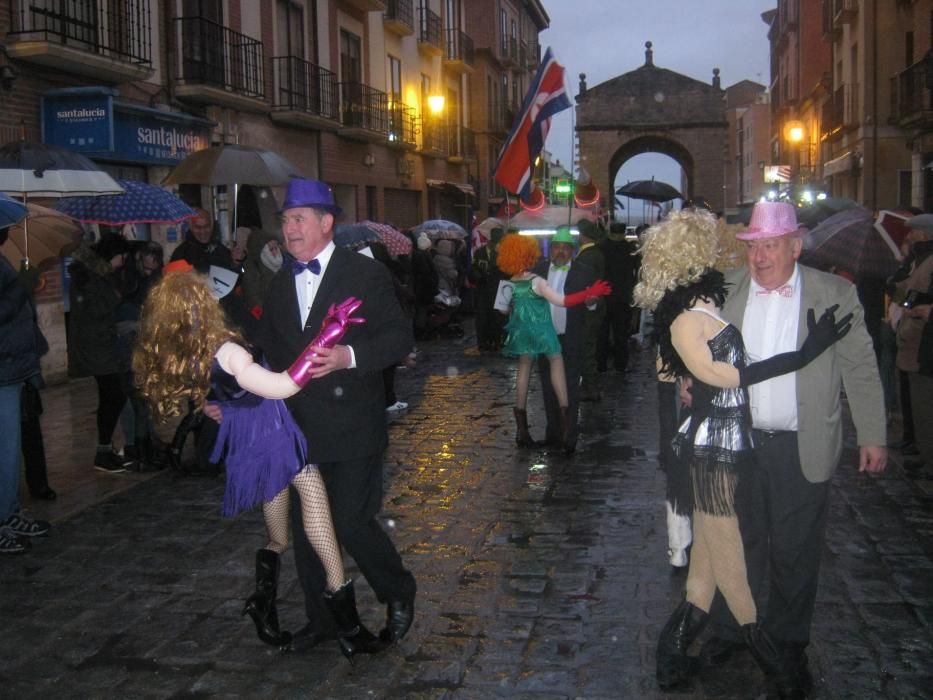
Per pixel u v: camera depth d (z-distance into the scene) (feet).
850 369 12.17
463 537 19.01
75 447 27.73
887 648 13.73
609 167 180.45
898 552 17.79
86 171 23.99
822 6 105.19
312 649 14.06
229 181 31.35
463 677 13.03
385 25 87.20
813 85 119.65
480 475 23.97
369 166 83.51
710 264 11.82
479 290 49.90
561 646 13.91
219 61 54.70
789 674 11.87
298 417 12.87
